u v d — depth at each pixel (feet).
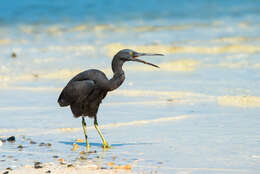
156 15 137.90
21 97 55.01
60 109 49.96
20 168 31.81
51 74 66.39
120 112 47.96
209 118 44.52
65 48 85.71
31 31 111.34
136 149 36.32
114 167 31.83
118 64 37.88
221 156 33.73
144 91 56.34
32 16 140.67
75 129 43.16
